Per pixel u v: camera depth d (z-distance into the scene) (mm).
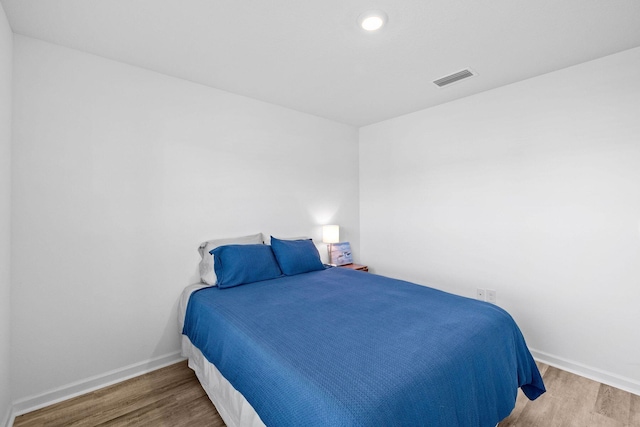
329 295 2098
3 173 1601
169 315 2363
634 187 2004
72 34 1813
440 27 1751
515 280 2555
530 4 1553
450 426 1109
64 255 1937
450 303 1893
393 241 3555
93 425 1681
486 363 1385
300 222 3314
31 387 1828
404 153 3422
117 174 2135
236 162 2777
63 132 1933
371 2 1537
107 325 2096
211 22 1706
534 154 2430
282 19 1677
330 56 2092
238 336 1527
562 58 2121
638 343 1998
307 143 3369
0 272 1566
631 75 2002
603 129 2111
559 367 2309
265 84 2561
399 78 2449
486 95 2709
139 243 2229
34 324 1840
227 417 1535
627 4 1550
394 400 1004
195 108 2516
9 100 1689
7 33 1641
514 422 1688
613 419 1715
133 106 2207
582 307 2215
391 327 1537
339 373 1130
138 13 1622
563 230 2295
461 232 2920
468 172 2852
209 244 2553
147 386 2055
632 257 2018
